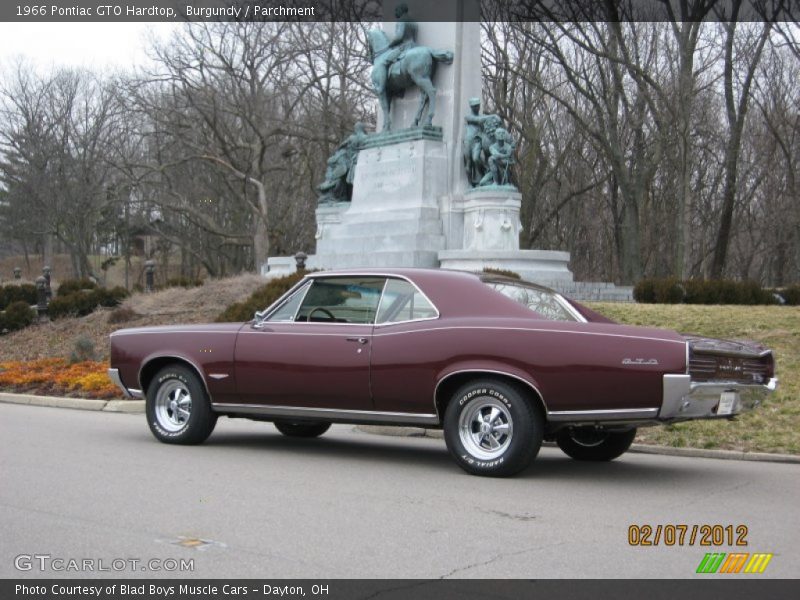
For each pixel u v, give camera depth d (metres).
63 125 58.66
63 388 15.44
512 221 22.77
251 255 59.06
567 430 9.39
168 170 55.84
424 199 23.50
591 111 46.38
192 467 8.59
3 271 96.81
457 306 8.48
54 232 60.00
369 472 8.45
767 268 59.78
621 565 5.48
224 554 5.60
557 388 7.79
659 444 10.57
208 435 9.99
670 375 7.43
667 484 8.15
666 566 5.48
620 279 50.88
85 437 10.58
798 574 5.36
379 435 11.50
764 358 8.23
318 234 27.25
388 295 8.88
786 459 9.79
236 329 9.61
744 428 10.97
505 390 8.02
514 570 5.33
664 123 36.97
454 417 8.25
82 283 33.38
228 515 6.59
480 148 23.28
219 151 51.09
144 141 62.62
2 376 16.62
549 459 9.72
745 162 48.19
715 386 7.67
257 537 5.99
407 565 5.40
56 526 6.25
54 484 7.69
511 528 6.30
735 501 7.45
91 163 56.12
